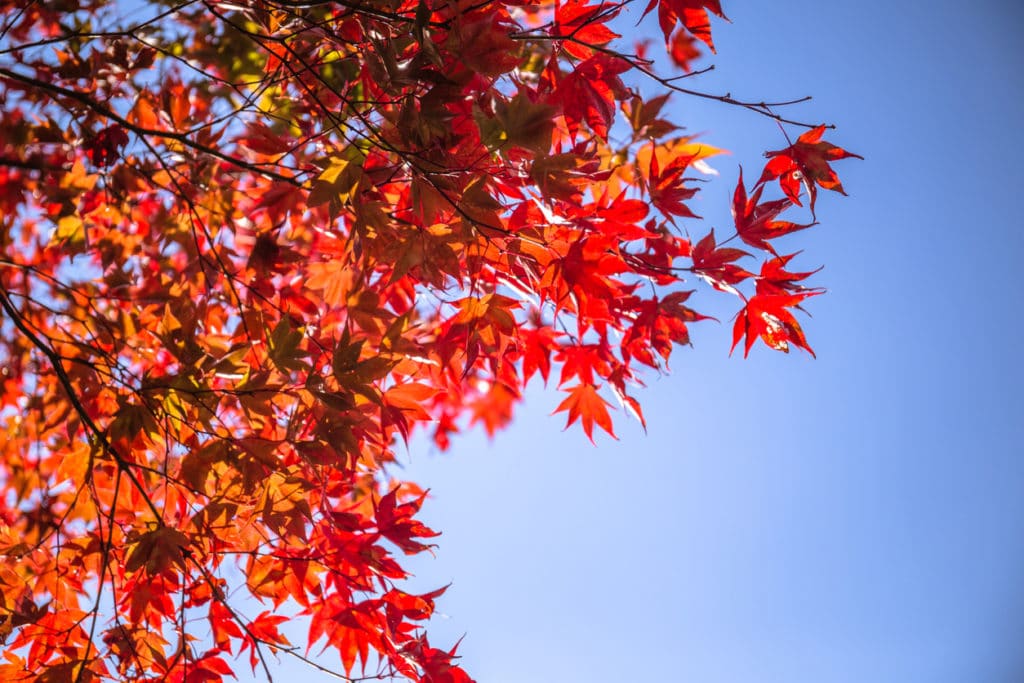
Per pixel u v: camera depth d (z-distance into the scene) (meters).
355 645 1.16
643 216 1.06
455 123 1.07
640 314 1.19
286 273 1.25
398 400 1.16
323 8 1.15
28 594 1.19
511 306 1.10
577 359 1.24
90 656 1.15
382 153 1.12
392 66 1.02
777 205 1.10
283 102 1.27
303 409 1.11
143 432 1.16
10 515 1.22
